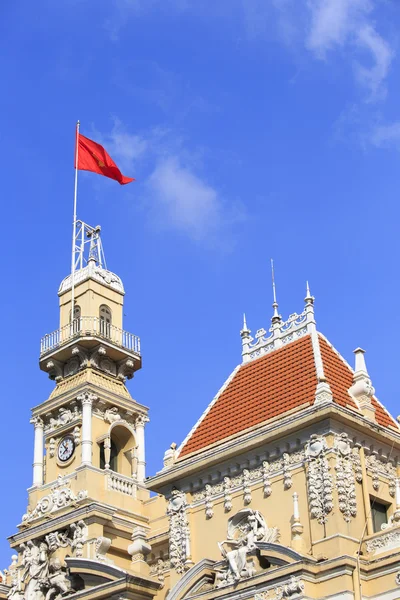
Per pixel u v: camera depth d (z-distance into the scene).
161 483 53.75
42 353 67.38
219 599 47.88
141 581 53.47
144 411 67.06
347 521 47.00
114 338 67.56
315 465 48.28
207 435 54.75
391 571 45.69
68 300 68.88
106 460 63.28
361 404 51.03
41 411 66.19
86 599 54.41
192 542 51.72
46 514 61.91
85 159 73.06
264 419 52.31
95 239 72.56
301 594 45.22
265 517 49.38
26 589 60.25
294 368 53.94
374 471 50.22
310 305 56.28
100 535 59.75
